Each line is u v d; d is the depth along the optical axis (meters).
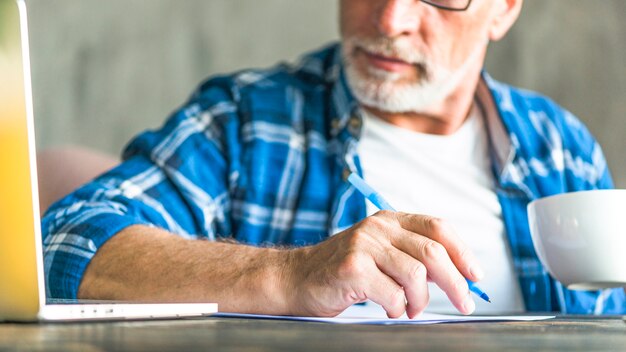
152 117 3.54
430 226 0.97
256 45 3.56
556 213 1.13
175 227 1.53
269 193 1.66
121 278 1.14
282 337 0.57
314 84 1.82
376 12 1.61
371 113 1.77
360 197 1.65
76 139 3.49
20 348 0.47
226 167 1.65
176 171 1.57
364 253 0.93
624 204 1.09
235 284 1.02
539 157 1.79
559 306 1.65
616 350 0.55
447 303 1.58
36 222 0.65
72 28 3.51
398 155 1.74
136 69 3.54
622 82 3.27
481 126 1.79
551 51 3.34
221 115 1.70
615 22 3.29
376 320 0.81
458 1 1.64
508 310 1.66
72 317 0.67
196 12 3.56
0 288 0.65
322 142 1.72
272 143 1.69
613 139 3.26
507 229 1.69
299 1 3.56
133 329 0.63
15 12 0.63
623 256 1.10
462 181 1.74
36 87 3.46
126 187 1.50
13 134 0.64
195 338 0.55
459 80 1.69
